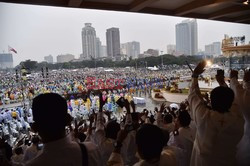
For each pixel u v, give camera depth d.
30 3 5.11
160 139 1.58
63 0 5.46
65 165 1.30
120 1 6.09
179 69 80.00
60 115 1.33
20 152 3.95
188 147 2.83
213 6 7.27
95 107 17.70
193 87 2.26
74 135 2.83
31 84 41.66
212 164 1.92
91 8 5.95
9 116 15.48
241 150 2.47
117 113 15.96
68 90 30.45
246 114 2.41
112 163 1.72
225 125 1.88
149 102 23.05
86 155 1.37
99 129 2.61
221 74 2.74
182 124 2.95
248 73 3.06
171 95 21.02
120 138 1.84
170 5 6.88
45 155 1.31
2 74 78.06
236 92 2.54
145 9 6.83
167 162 1.74
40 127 1.32
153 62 85.25
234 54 17.80
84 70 100.94
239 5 7.22
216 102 1.99
